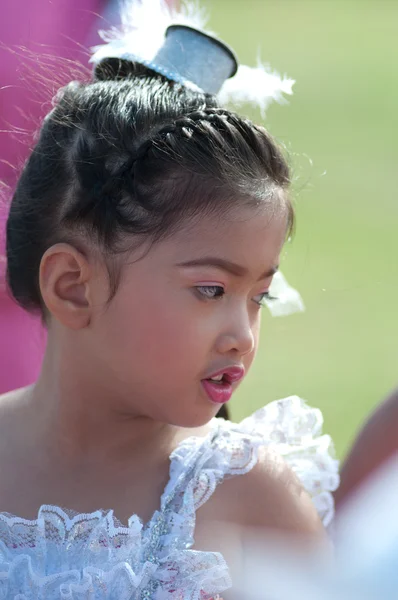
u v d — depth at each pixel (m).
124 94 5.60
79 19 8.77
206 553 5.20
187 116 5.38
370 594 4.14
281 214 5.33
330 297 17.12
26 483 5.66
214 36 6.15
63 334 5.54
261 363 14.95
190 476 5.52
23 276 5.73
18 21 8.73
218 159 5.18
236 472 5.52
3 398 6.05
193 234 5.07
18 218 5.70
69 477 5.62
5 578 5.31
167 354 5.14
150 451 5.64
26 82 7.21
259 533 5.45
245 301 5.22
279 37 37.91
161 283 5.11
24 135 7.02
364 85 32.84
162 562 5.26
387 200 22.34
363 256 18.86
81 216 5.28
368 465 6.79
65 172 5.46
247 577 5.30
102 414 5.55
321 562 5.19
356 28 39.59
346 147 26.62
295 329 16.30
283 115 29.62
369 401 13.57
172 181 5.14
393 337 15.94
